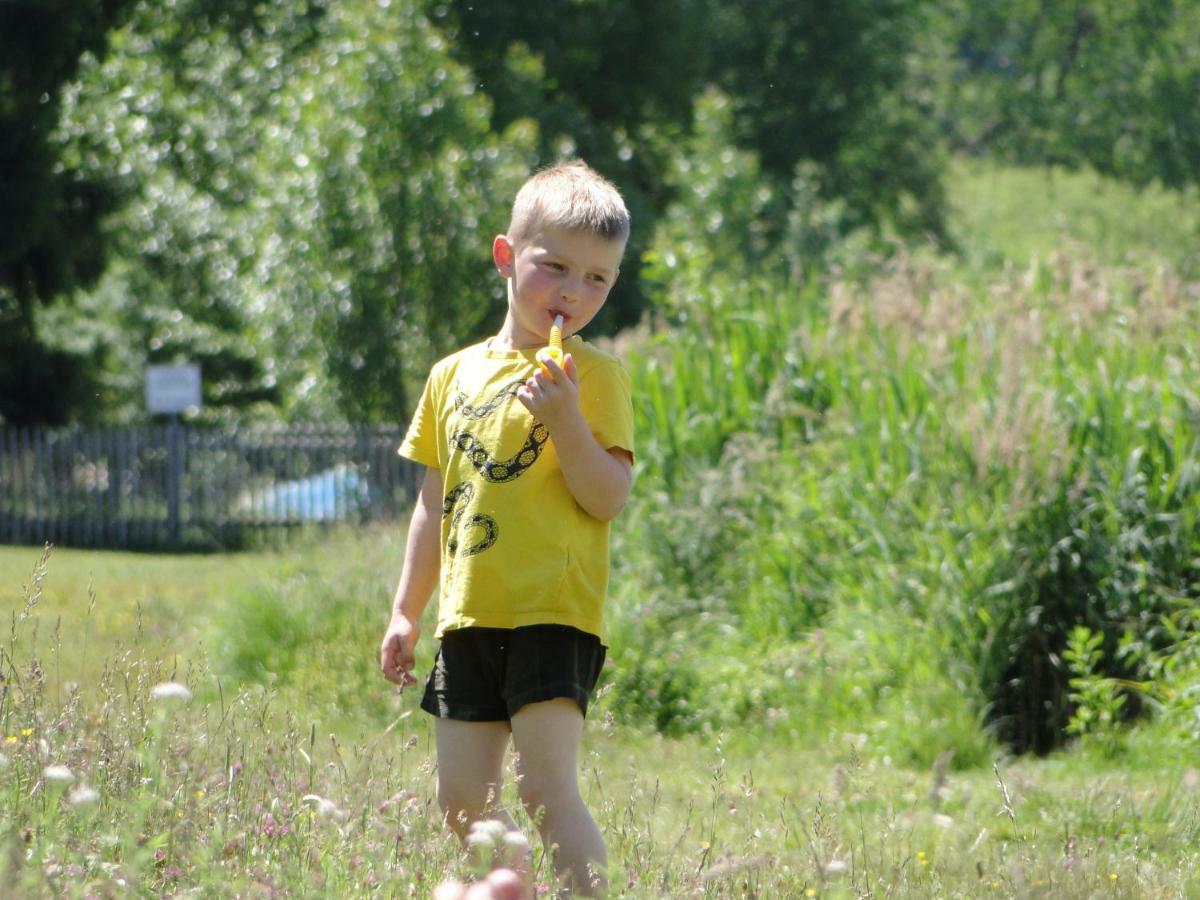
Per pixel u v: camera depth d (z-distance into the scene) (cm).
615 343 3847
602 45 10812
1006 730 2716
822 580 2986
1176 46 16688
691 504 3172
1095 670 2753
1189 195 16375
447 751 1078
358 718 2361
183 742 1288
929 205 13912
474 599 1061
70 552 6862
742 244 9244
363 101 7631
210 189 10225
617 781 1922
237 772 1199
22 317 8675
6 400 8831
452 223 7525
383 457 7475
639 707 2638
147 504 7581
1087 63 17125
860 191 13412
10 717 1275
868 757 2380
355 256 7538
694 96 11244
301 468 7531
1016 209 16475
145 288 11025
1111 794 1922
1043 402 2833
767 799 1877
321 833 1125
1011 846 1477
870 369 3350
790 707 2644
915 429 3073
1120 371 3102
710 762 2241
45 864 941
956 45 18150
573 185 1116
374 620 2753
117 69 10081
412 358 7619
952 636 2727
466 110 7794
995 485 2833
